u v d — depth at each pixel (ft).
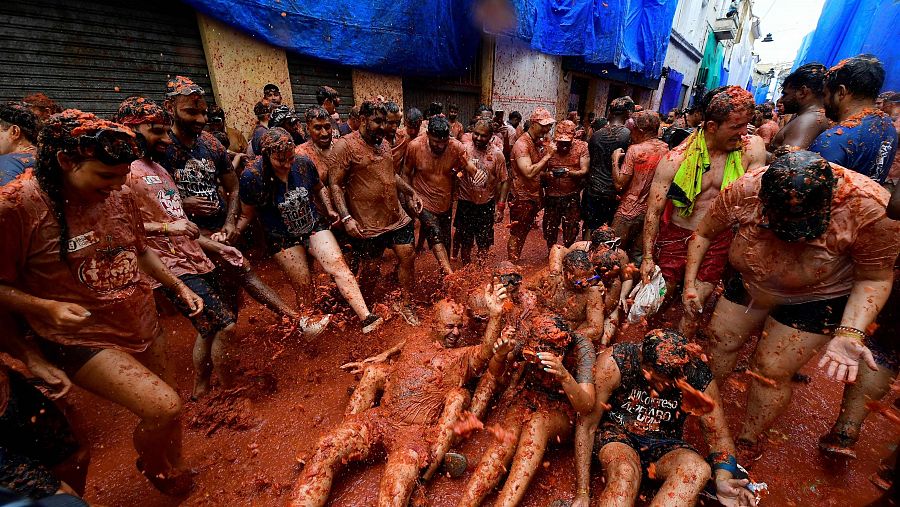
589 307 10.62
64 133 4.97
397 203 13.29
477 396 8.81
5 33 14.03
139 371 6.36
